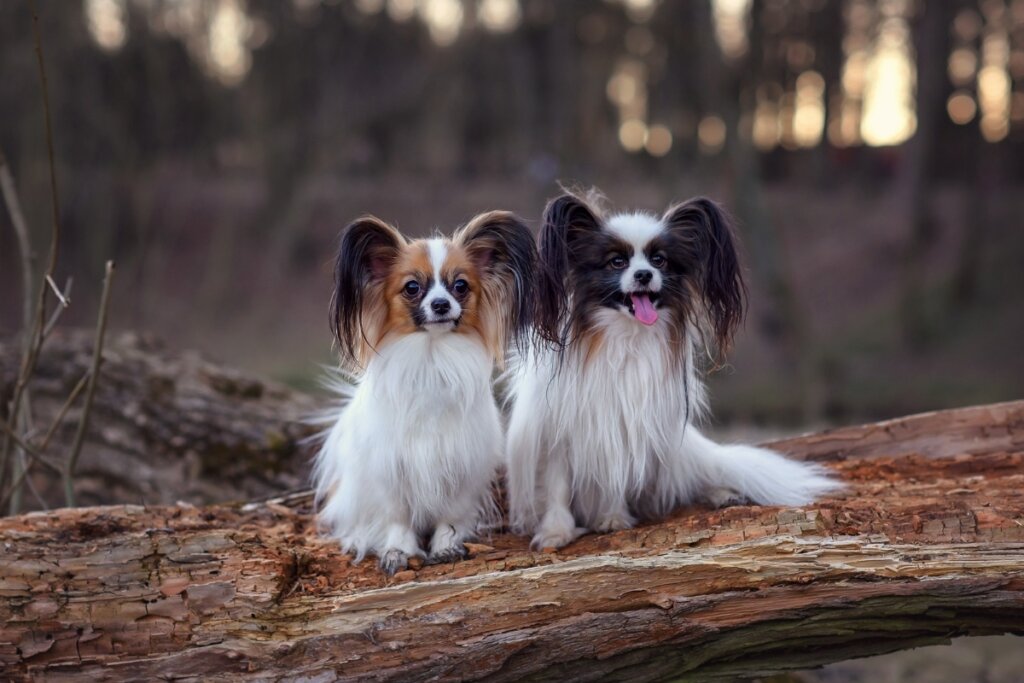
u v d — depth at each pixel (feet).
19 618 10.59
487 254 12.19
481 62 76.18
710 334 13.19
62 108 58.54
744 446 13.65
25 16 54.65
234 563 11.20
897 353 50.75
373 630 10.66
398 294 11.78
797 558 10.89
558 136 64.54
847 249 64.13
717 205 12.68
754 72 54.44
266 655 10.48
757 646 11.04
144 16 62.18
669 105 65.16
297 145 70.59
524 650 10.73
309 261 68.28
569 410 12.07
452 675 10.63
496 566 11.38
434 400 11.71
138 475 17.31
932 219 62.18
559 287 11.93
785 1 74.08
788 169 82.33
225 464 17.35
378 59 76.13
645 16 67.62
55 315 14.38
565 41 65.05
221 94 68.33
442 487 11.97
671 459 12.66
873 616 10.87
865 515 11.44
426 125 81.76
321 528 13.12
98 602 10.75
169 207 69.10
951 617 10.91
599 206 13.46
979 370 47.19
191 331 58.34
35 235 55.67
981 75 63.98
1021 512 11.34
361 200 75.10
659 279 11.76
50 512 11.94
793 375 46.24
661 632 10.83
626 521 12.46
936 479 13.43
